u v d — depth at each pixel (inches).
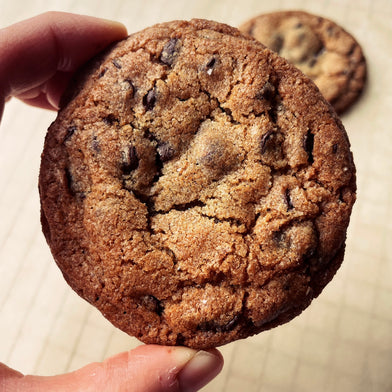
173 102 4.7
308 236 4.5
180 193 4.6
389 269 7.8
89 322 7.7
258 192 4.6
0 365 5.2
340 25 9.2
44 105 7.9
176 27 5.0
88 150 4.7
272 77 4.7
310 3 9.4
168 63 4.8
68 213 4.7
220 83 4.8
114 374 4.6
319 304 7.6
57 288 8.0
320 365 7.3
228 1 9.5
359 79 8.7
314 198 4.6
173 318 4.5
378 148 8.5
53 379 5.0
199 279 4.5
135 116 4.7
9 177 8.7
